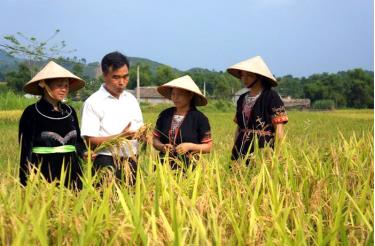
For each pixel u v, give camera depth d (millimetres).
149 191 3994
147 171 4758
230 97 88188
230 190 4441
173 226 3350
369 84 100562
